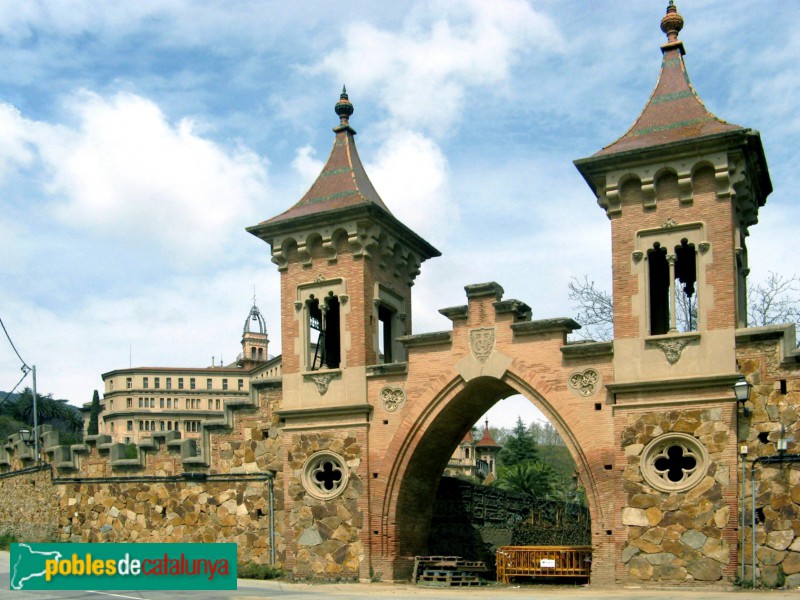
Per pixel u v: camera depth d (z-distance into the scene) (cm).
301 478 2889
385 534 2761
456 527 3422
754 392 2347
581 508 5291
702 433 2355
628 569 2381
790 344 2323
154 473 3198
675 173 2472
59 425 9969
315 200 3052
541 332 2623
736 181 2406
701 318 2403
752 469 2316
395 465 2770
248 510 3000
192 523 3088
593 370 2533
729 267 2386
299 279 2988
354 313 2884
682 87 2664
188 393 12369
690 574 2309
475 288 2728
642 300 2477
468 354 2717
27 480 3669
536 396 2608
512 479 7312
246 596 2245
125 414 12075
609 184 2533
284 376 2969
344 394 2866
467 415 2869
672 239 2464
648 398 2431
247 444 3047
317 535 2833
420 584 2705
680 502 2352
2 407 9825
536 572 2727
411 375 2797
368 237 2898
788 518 2264
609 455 2467
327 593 2381
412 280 3222
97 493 3328
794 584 2231
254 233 3055
